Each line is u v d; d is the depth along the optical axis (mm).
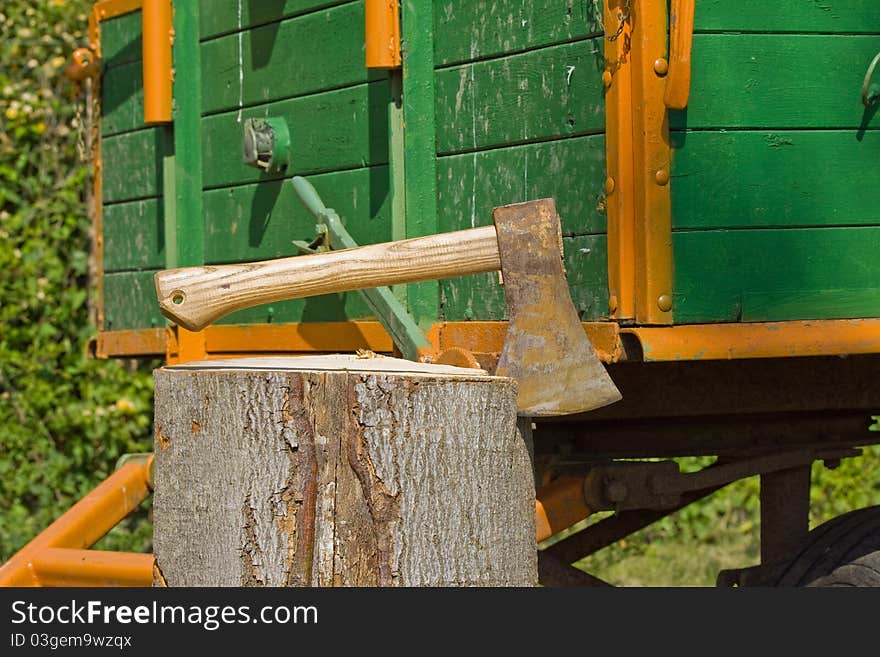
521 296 3018
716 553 8094
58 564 4250
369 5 3969
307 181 4422
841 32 3484
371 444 2807
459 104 3873
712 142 3350
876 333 3482
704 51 3342
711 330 3318
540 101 3594
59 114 7734
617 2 3309
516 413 2969
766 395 3992
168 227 5188
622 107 3309
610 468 3844
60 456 7770
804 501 4402
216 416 2879
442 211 3951
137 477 4598
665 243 3287
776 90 3418
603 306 3412
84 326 7828
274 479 2826
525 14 3637
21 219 7668
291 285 2996
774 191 3420
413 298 4016
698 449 4336
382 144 4113
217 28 4902
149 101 5098
